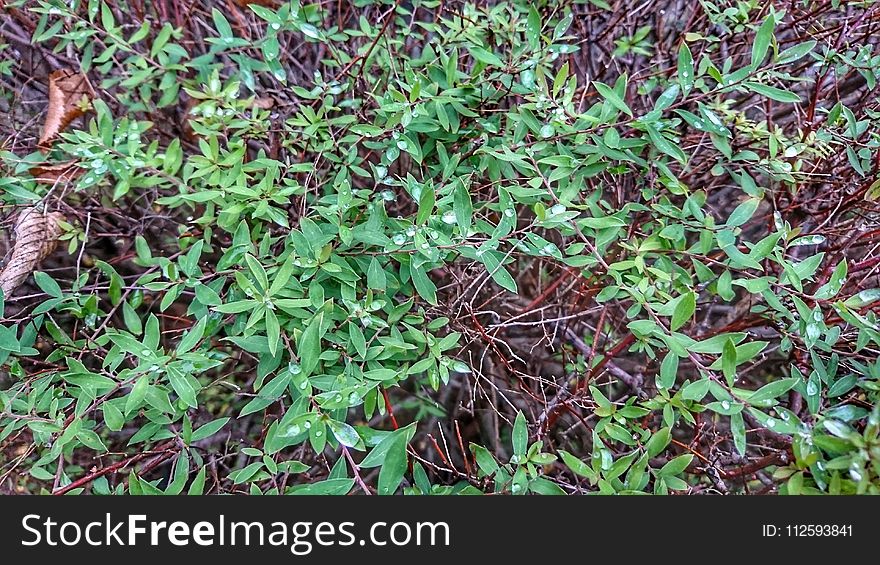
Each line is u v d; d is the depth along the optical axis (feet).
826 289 1.28
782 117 2.00
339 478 1.24
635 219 1.64
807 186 1.75
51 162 1.68
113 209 1.80
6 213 1.73
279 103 1.82
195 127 1.56
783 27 1.83
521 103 1.72
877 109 1.69
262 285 1.28
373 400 1.31
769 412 1.21
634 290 1.31
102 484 1.35
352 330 1.32
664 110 1.53
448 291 1.80
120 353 1.37
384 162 1.55
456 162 1.52
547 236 1.76
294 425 1.20
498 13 1.75
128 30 2.00
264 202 1.41
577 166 1.42
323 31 1.73
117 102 1.91
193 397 1.26
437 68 1.59
